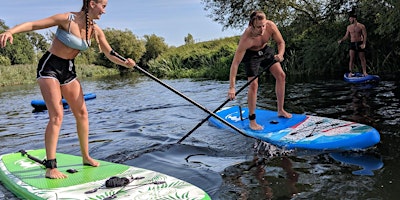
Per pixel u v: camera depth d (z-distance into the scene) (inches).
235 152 178.4
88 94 490.0
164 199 116.0
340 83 402.9
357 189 128.2
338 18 559.8
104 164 153.4
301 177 142.1
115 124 275.1
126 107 365.7
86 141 153.2
